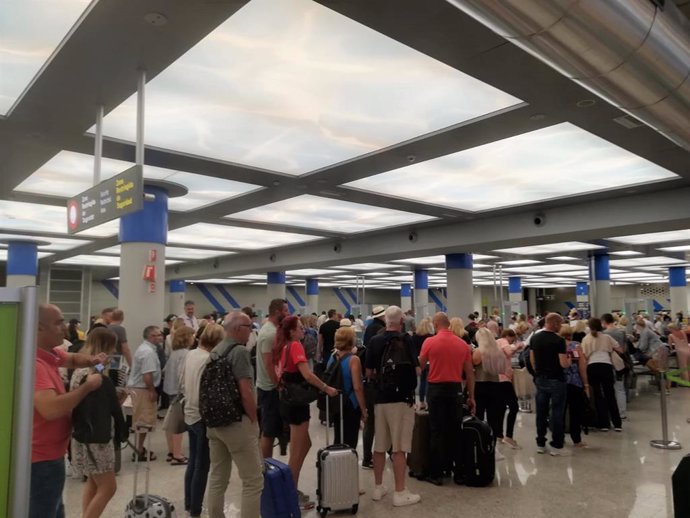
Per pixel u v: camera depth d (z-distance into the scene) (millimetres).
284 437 5859
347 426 5480
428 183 9156
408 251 14156
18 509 1484
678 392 11984
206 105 5652
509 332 7402
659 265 22828
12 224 12672
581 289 33750
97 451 3461
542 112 5770
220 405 3656
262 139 6773
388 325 5074
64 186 9133
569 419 7531
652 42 3170
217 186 9211
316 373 9523
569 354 7016
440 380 5422
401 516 4539
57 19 4031
